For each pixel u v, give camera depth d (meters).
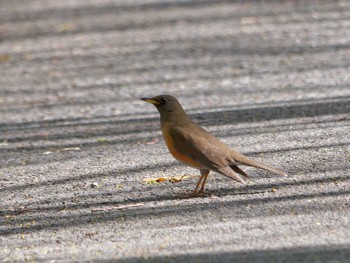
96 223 9.70
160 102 10.66
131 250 8.53
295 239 8.46
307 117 14.54
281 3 26.86
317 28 23.02
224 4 27.62
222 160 10.12
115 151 13.29
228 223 9.22
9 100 18.22
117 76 19.69
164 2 28.97
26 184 11.70
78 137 14.56
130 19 26.44
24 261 8.50
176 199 10.42
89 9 28.88
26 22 27.28
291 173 11.18
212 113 15.51
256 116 14.95
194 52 21.50
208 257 8.10
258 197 10.18
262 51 20.98
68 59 21.89
